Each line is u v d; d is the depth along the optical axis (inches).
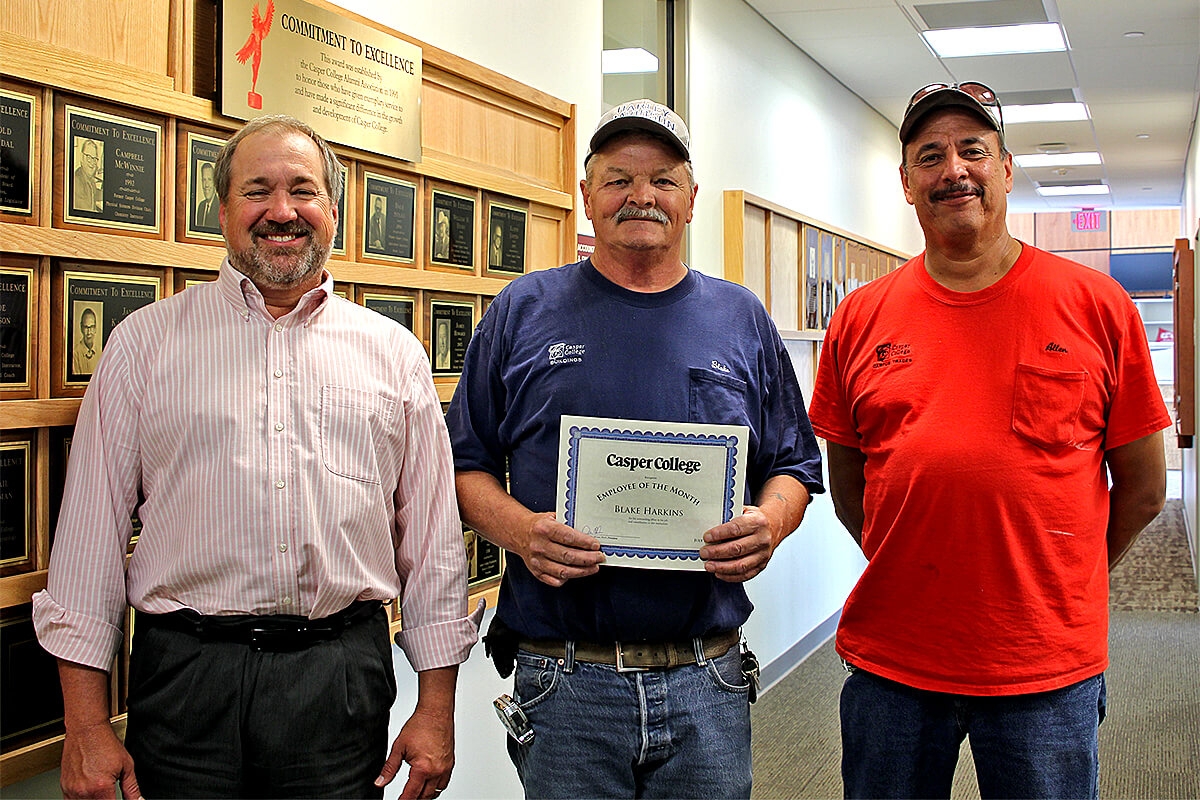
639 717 65.3
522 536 64.6
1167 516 370.0
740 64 170.7
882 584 73.9
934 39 194.4
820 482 74.8
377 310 83.2
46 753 60.0
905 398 73.3
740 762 68.2
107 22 61.4
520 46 105.0
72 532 56.9
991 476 69.1
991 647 69.2
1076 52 200.8
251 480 58.3
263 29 70.5
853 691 76.4
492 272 97.7
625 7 144.9
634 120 66.0
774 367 74.2
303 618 59.3
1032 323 70.6
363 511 62.3
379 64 81.4
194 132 67.1
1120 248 537.3
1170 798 126.3
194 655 57.1
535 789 67.3
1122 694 168.4
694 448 64.0
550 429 67.4
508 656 70.8
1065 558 69.3
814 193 209.3
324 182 63.2
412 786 64.8
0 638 58.2
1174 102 245.8
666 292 69.2
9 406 56.8
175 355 59.1
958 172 70.6
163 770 57.2
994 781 70.8
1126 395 71.3
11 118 56.4
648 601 65.6
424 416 67.4
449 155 92.0
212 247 68.2
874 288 80.4
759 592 171.9
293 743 58.1
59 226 58.9
